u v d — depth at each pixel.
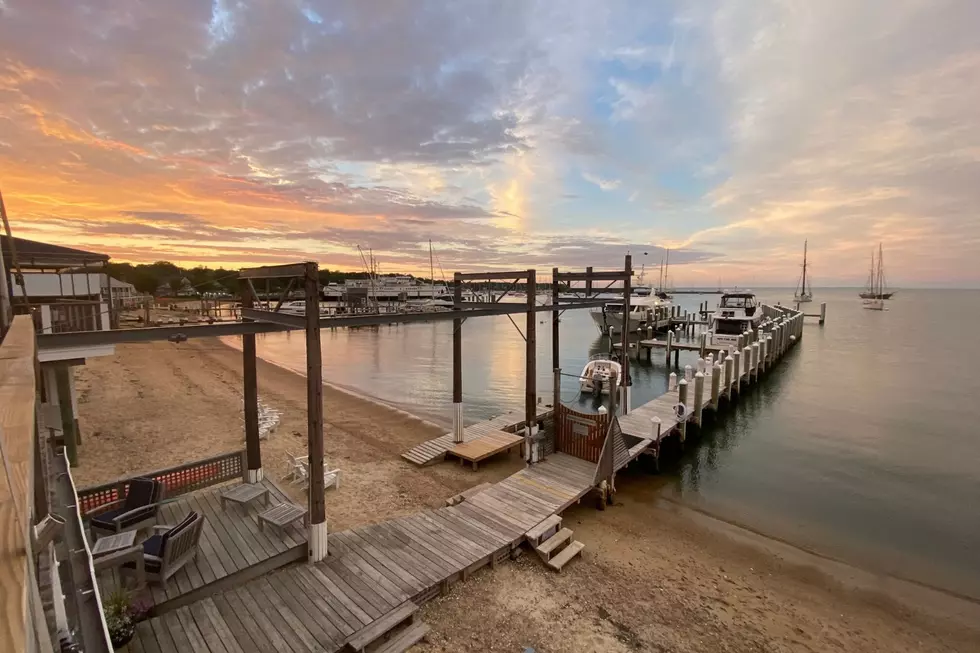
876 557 10.98
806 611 8.97
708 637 7.96
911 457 17.38
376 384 30.39
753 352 28.83
